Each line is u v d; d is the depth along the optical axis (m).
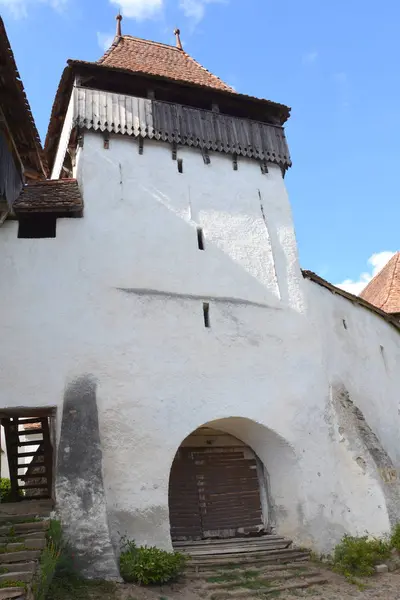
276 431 12.98
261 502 13.76
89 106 14.57
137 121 14.95
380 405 16.78
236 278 14.38
